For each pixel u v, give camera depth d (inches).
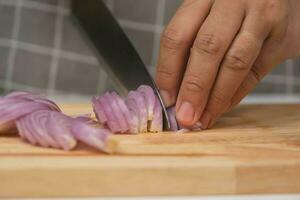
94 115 19.6
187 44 18.2
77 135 16.4
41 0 24.7
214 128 18.8
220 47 17.4
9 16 24.9
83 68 25.4
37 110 17.6
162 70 18.5
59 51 25.2
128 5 25.2
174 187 15.7
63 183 15.4
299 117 20.2
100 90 25.7
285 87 26.3
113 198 15.5
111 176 15.5
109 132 17.7
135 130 18.1
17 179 15.4
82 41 25.1
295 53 19.7
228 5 17.7
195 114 18.1
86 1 23.4
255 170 15.9
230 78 17.8
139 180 15.6
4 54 25.1
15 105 17.4
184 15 18.2
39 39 25.1
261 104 21.8
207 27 17.6
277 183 16.0
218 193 15.8
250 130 18.7
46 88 25.5
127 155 16.2
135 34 25.5
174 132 18.3
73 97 25.5
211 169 15.7
